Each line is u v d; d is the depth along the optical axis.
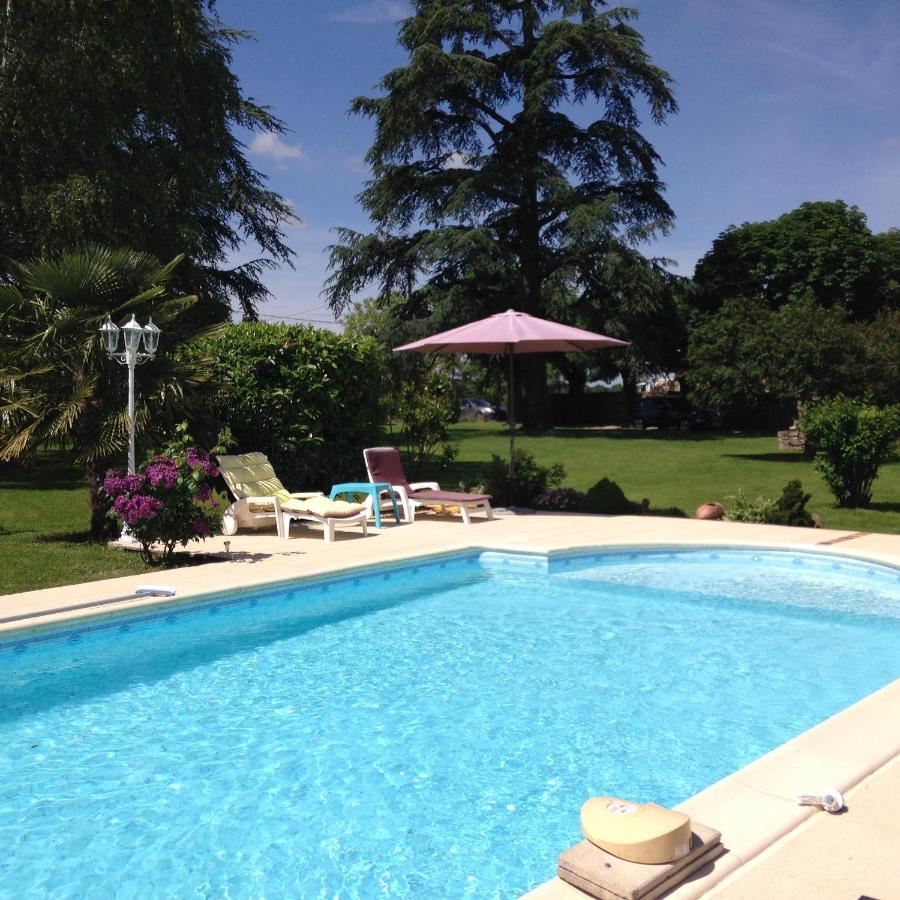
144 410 10.87
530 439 33.12
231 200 28.00
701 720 5.75
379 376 17.34
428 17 34.88
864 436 14.82
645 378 39.72
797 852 3.34
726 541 11.29
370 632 7.99
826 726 4.68
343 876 3.83
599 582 10.09
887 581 9.85
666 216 37.41
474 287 36.38
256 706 6.04
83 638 7.52
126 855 4.03
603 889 3.04
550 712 5.90
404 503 13.52
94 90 19.48
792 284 41.50
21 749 5.30
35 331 11.17
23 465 11.53
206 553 10.54
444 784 4.78
